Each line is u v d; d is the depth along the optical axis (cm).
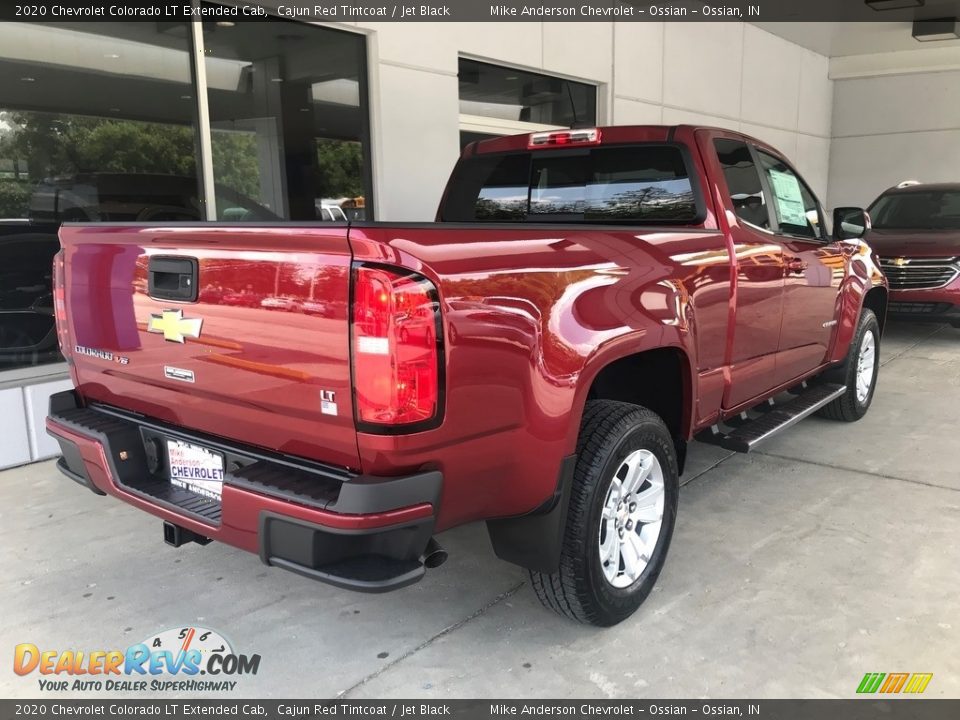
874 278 554
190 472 265
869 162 1583
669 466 311
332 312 209
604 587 281
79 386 308
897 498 420
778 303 404
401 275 203
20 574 345
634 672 267
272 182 616
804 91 1462
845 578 330
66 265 295
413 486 211
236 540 231
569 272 255
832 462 482
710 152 361
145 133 540
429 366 207
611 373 335
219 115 576
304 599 322
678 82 1062
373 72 662
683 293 311
